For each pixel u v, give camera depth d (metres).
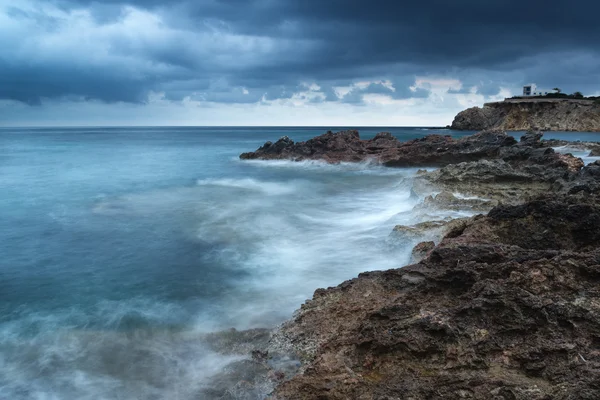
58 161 50.94
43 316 10.25
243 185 31.14
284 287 11.55
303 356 7.49
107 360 8.23
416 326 6.65
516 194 18.23
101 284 12.26
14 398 7.19
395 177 33.84
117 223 19.45
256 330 8.98
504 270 7.52
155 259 14.30
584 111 107.12
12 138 124.62
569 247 9.12
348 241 15.21
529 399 5.11
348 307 8.35
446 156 36.69
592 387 5.03
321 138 46.97
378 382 6.07
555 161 23.28
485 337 6.24
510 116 114.69
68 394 7.27
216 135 153.00
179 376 7.61
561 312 6.29
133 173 38.91
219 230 17.75
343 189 28.50
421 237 12.35
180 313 10.20
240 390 6.95
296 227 17.88
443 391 5.55
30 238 17.20
